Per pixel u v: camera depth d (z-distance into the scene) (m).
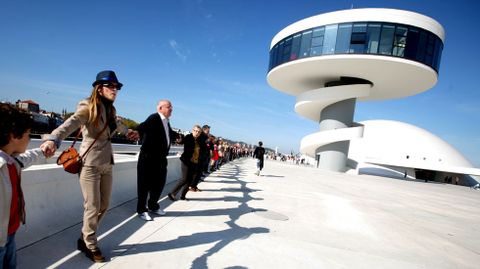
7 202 1.67
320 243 4.28
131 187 5.99
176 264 3.01
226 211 5.58
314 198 8.73
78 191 4.20
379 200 10.34
